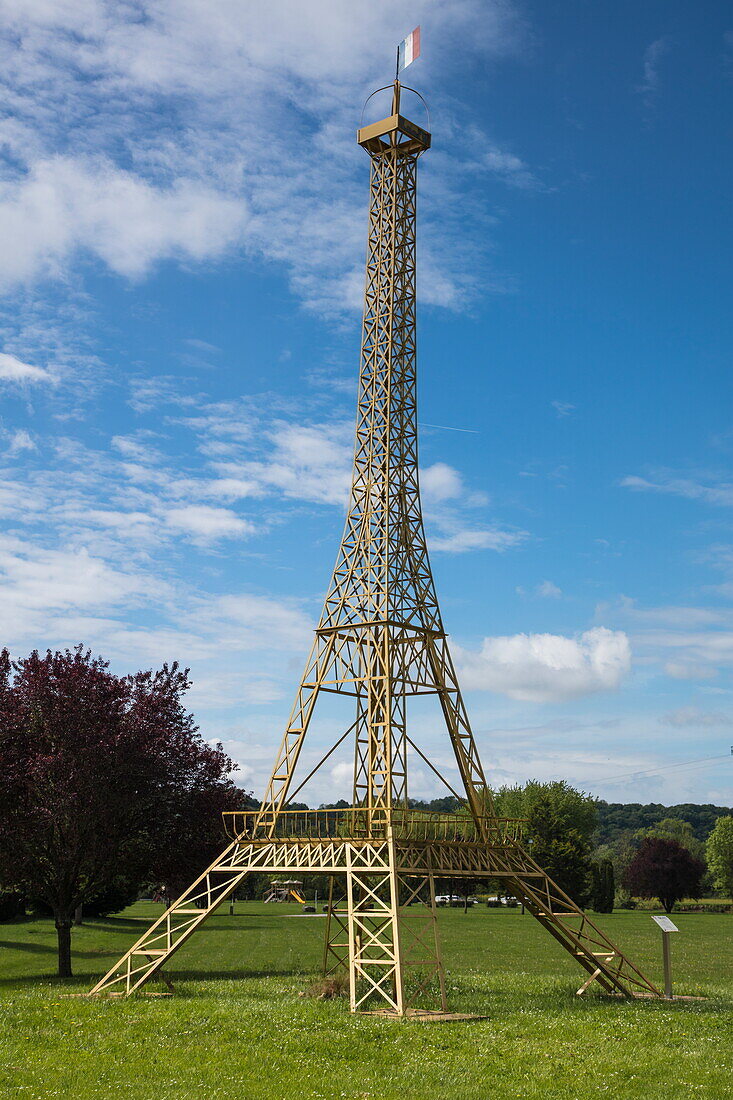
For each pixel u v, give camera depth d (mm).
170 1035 26438
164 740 47844
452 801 136500
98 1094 20297
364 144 45812
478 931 84062
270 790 38344
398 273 44344
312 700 39094
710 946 71750
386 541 39625
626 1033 27781
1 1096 19969
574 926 94000
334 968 43531
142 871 48500
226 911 117250
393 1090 21281
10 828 44562
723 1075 22828
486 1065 23672
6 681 48156
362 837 35281
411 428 42969
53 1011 30047
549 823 126625
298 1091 20953
